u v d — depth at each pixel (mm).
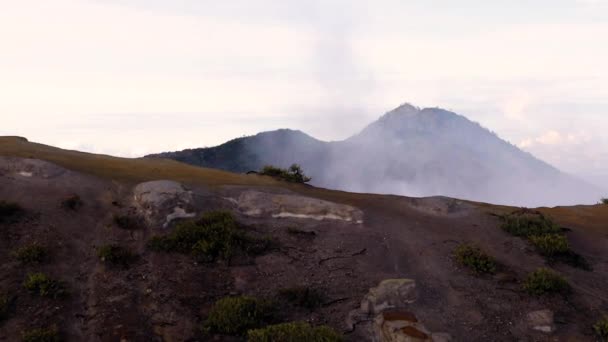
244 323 16641
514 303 19406
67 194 24141
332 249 23062
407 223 26844
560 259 23484
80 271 19312
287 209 26172
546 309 18812
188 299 18250
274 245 22797
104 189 25688
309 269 21219
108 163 31031
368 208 28703
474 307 19125
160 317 17125
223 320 16656
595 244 26250
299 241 23578
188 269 20109
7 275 17953
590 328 18094
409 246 24031
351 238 24266
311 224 25422
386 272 21562
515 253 23891
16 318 16141
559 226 27172
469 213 28969
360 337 16984
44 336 15188
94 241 21359
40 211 22234
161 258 20781
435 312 18609
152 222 23156
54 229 21281
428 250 23688
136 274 19547
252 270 20625
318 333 15867
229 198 26797
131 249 21234
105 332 16109
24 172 25266
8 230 20438
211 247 21234
